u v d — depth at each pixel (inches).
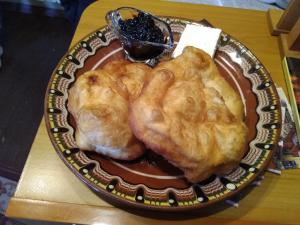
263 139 10.5
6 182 19.6
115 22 12.8
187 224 9.5
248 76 12.1
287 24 13.5
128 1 14.6
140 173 9.8
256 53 13.4
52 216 9.5
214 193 9.2
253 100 11.6
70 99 10.4
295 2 12.7
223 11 14.7
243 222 9.6
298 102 11.8
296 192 10.2
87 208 9.7
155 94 9.2
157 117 8.6
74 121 10.6
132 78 10.4
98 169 9.6
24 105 22.7
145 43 12.1
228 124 9.4
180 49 12.4
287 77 12.5
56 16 28.0
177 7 14.7
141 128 8.8
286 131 11.4
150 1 14.8
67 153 9.7
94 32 12.7
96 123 9.1
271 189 10.2
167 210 8.8
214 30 12.8
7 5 28.5
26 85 23.6
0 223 18.3
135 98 9.7
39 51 25.7
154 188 9.5
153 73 9.9
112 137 9.2
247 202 9.9
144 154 10.2
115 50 12.7
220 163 9.1
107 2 14.6
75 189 10.0
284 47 13.2
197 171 8.9
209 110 9.5
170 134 8.6
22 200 9.7
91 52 12.3
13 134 21.4
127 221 9.5
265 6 20.0
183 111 9.0
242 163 9.9
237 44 12.7
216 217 9.7
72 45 13.1
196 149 8.7
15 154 20.7
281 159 10.8
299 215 9.8
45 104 10.7
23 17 27.8
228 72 12.3
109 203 9.8
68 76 11.5
